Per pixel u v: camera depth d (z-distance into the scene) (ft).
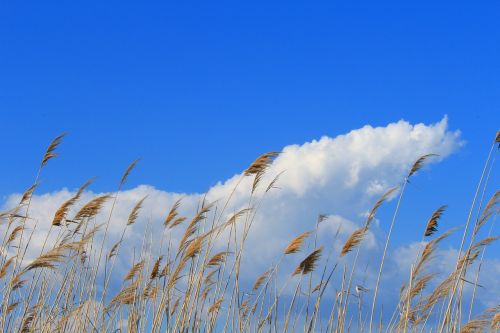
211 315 30.01
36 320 30.48
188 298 29.63
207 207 30.04
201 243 28.84
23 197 31.14
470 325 27.20
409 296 29.04
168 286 29.45
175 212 31.94
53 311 30.81
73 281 31.04
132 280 31.35
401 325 28.94
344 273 29.86
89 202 30.60
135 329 30.04
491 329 27.12
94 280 31.14
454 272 28.63
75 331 30.58
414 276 29.32
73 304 30.94
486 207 28.55
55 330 30.66
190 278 29.76
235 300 29.84
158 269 30.35
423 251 29.25
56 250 27.58
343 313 29.50
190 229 30.09
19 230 30.89
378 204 29.78
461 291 28.50
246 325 30.01
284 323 29.37
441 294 28.68
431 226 29.27
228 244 29.96
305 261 28.89
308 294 29.37
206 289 30.96
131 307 30.19
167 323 29.76
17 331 30.09
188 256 28.96
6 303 29.68
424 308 28.86
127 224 32.04
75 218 30.83
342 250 29.99
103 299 31.17
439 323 28.63
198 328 29.71
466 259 28.53
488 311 27.22
